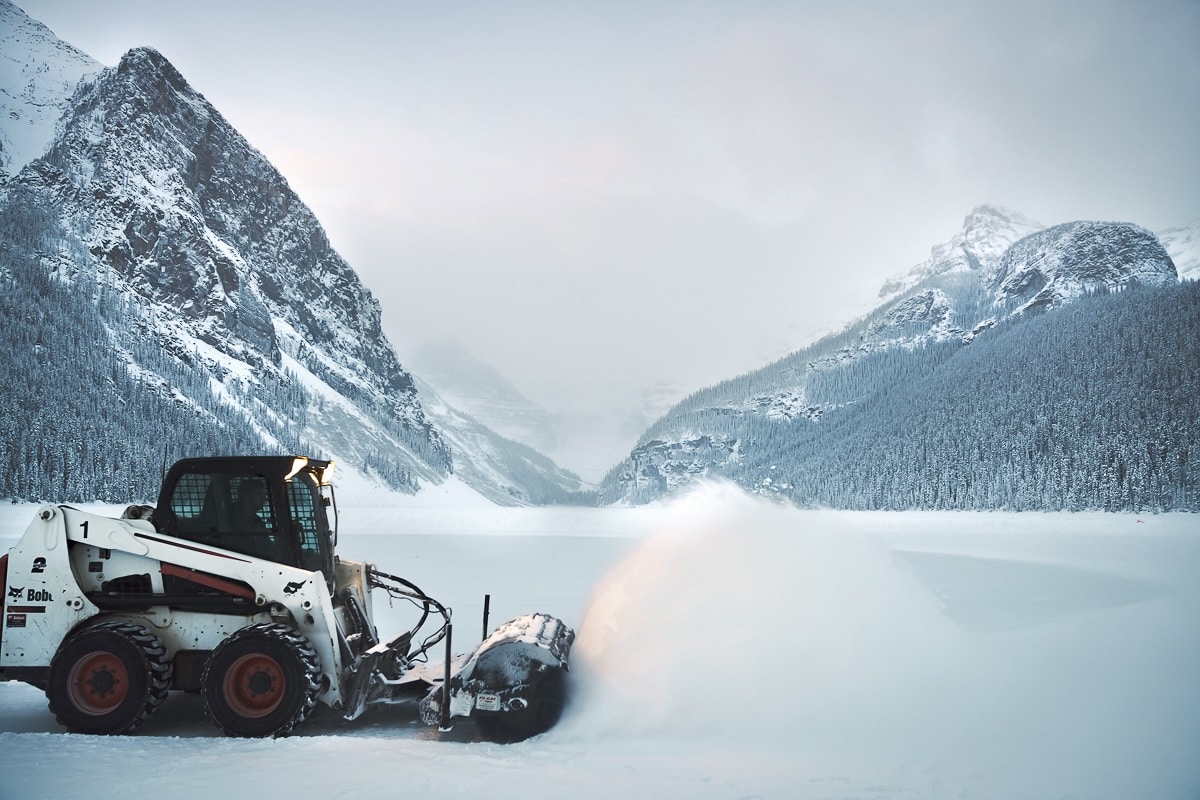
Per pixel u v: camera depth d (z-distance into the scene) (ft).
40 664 25.13
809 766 21.53
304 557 26.55
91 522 25.64
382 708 28.53
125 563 25.66
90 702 24.50
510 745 23.63
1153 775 20.92
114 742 23.25
